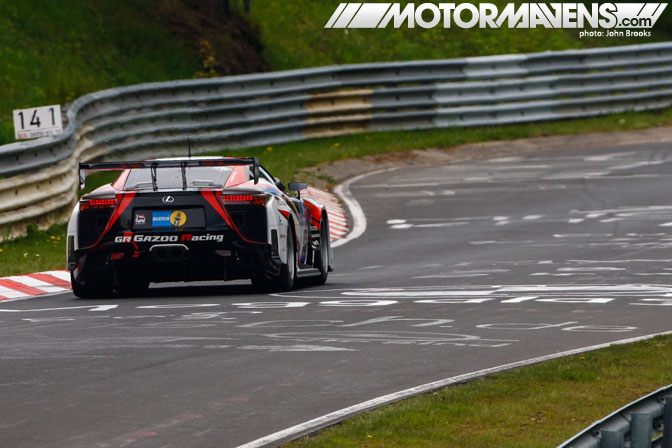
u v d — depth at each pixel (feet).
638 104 404.57
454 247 192.85
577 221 220.02
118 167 133.90
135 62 343.67
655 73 410.93
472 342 98.58
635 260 165.37
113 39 348.59
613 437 54.13
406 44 442.09
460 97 372.38
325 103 347.56
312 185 281.33
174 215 133.28
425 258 180.24
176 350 95.61
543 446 62.39
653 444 59.62
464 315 115.65
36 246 191.83
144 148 285.23
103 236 133.59
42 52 318.45
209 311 122.31
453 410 71.26
